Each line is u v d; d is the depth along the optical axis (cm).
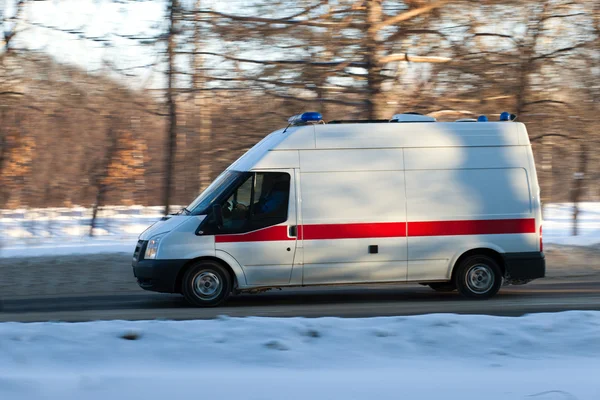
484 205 1078
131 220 2212
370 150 1064
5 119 2077
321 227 1045
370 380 522
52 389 494
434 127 1084
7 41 1986
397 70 1778
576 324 692
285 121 1794
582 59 1847
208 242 1025
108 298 1140
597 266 1457
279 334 651
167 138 1891
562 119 1866
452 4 1761
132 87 1962
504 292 1173
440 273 1071
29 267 1431
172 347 611
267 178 1043
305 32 1747
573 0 1822
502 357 602
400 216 1061
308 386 507
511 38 1850
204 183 1862
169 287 1020
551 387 513
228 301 1106
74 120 2095
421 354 610
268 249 1035
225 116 1847
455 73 1805
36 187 2183
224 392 496
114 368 562
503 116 1130
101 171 2170
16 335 635
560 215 2822
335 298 1133
